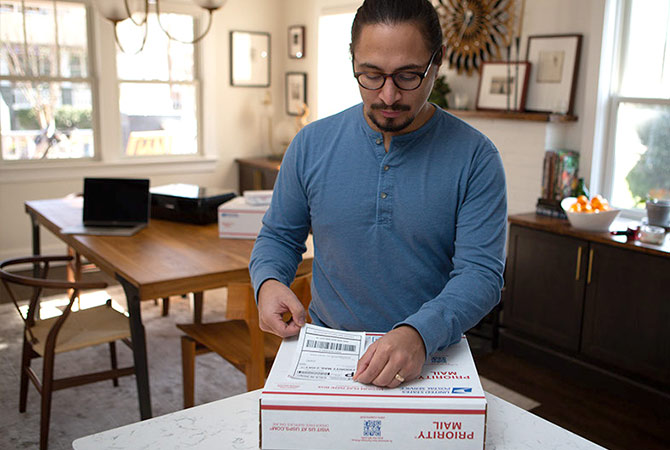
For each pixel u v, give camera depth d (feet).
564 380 10.74
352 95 17.75
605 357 10.19
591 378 10.50
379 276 4.04
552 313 10.96
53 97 16.51
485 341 12.32
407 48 3.36
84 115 17.08
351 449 2.95
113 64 17.06
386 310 4.07
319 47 18.51
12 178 16.10
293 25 19.44
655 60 11.11
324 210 4.10
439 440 2.93
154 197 10.93
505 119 12.84
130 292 7.87
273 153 20.44
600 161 11.93
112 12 9.36
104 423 9.04
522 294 11.45
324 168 4.10
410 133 3.86
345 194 4.02
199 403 9.55
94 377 8.30
